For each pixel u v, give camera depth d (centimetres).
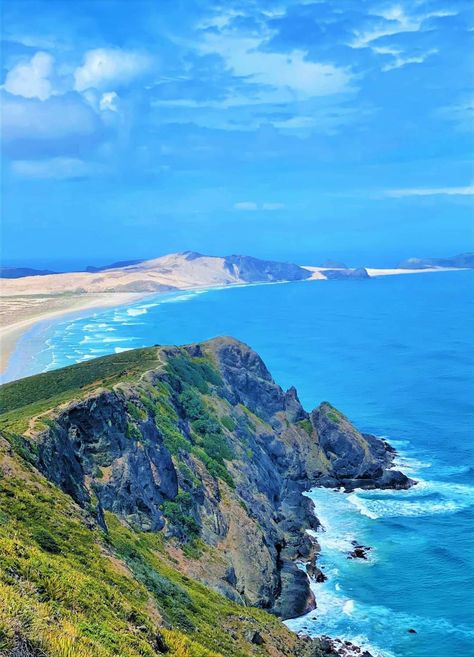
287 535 6856
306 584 5919
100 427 5259
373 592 5884
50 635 1717
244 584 5478
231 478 6812
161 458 5750
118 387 6259
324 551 6681
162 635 2638
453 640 5141
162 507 5372
